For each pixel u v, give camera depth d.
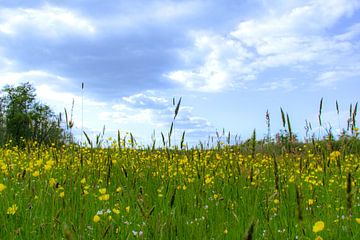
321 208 4.62
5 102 43.75
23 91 44.62
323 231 3.61
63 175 5.20
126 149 7.36
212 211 4.38
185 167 6.59
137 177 5.74
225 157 7.52
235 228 3.73
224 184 5.40
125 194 4.67
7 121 30.48
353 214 4.18
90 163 6.43
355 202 4.37
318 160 5.37
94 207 4.29
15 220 3.95
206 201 4.57
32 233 3.56
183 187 4.98
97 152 7.05
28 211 3.99
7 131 25.23
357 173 5.94
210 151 7.84
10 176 6.05
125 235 3.42
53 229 3.34
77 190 4.30
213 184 5.77
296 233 3.57
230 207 4.43
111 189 5.66
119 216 3.94
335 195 5.02
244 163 6.25
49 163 4.61
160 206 4.16
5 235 3.57
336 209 4.29
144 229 3.57
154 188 5.45
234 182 5.40
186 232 3.62
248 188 5.01
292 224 3.72
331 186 5.31
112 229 3.40
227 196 5.07
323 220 4.00
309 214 3.96
